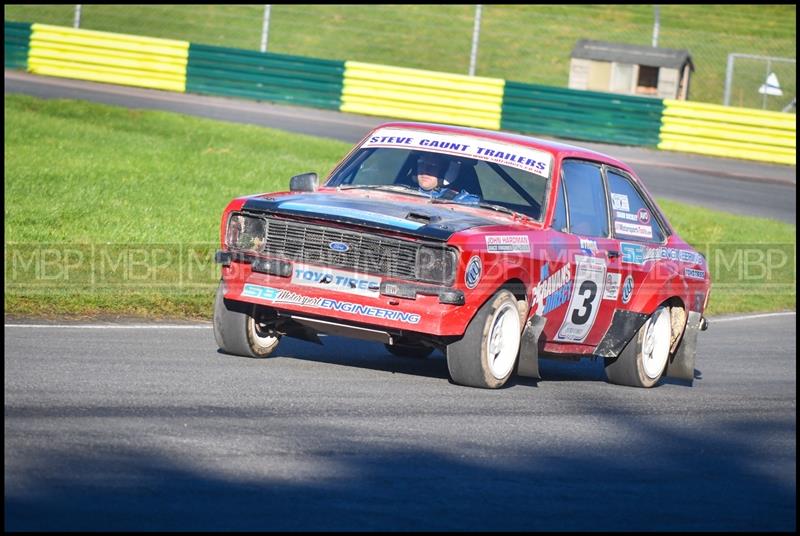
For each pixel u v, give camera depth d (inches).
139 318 934.4
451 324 689.6
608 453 578.2
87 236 1227.9
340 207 718.5
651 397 797.2
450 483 482.6
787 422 722.2
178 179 1684.3
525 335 742.5
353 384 701.9
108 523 381.7
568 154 813.9
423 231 685.3
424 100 2758.4
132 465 459.2
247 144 2145.7
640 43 4557.1
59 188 1485.0
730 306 1455.5
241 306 746.8
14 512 383.9
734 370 957.8
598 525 439.8
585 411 698.2
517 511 448.1
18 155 1720.0
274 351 808.9
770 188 2386.8
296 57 2847.0
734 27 4758.9
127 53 2888.8
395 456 520.7
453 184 783.1
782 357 1049.5
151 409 571.8
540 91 2699.3
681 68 3518.7
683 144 2711.6
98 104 2423.7
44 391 590.9
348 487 458.6
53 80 2829.7
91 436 500.7
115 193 1503.4
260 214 721.0
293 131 2438.5
